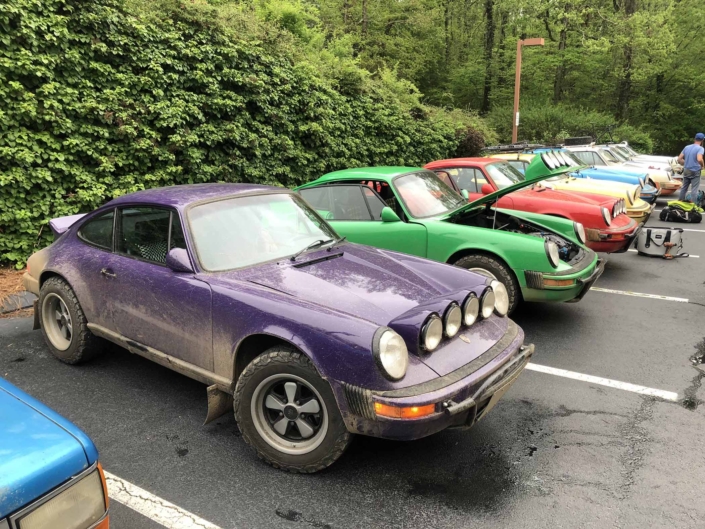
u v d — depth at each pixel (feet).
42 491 4.92
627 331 17.08
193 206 11.17
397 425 7.93
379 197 18.57
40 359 14.19
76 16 23.94
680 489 9.00
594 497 8.77
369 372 8.03
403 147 53.57
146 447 10.17
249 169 32.30
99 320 12.40
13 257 21.24
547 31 111.65
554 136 88.63
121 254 11.90
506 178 26.71
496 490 8.93
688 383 13.24
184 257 10.28
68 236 13.65
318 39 55.11
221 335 9.63
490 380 8.93
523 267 16.05
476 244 16.67
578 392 12.74
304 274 10.39
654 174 51.90
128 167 25.94
